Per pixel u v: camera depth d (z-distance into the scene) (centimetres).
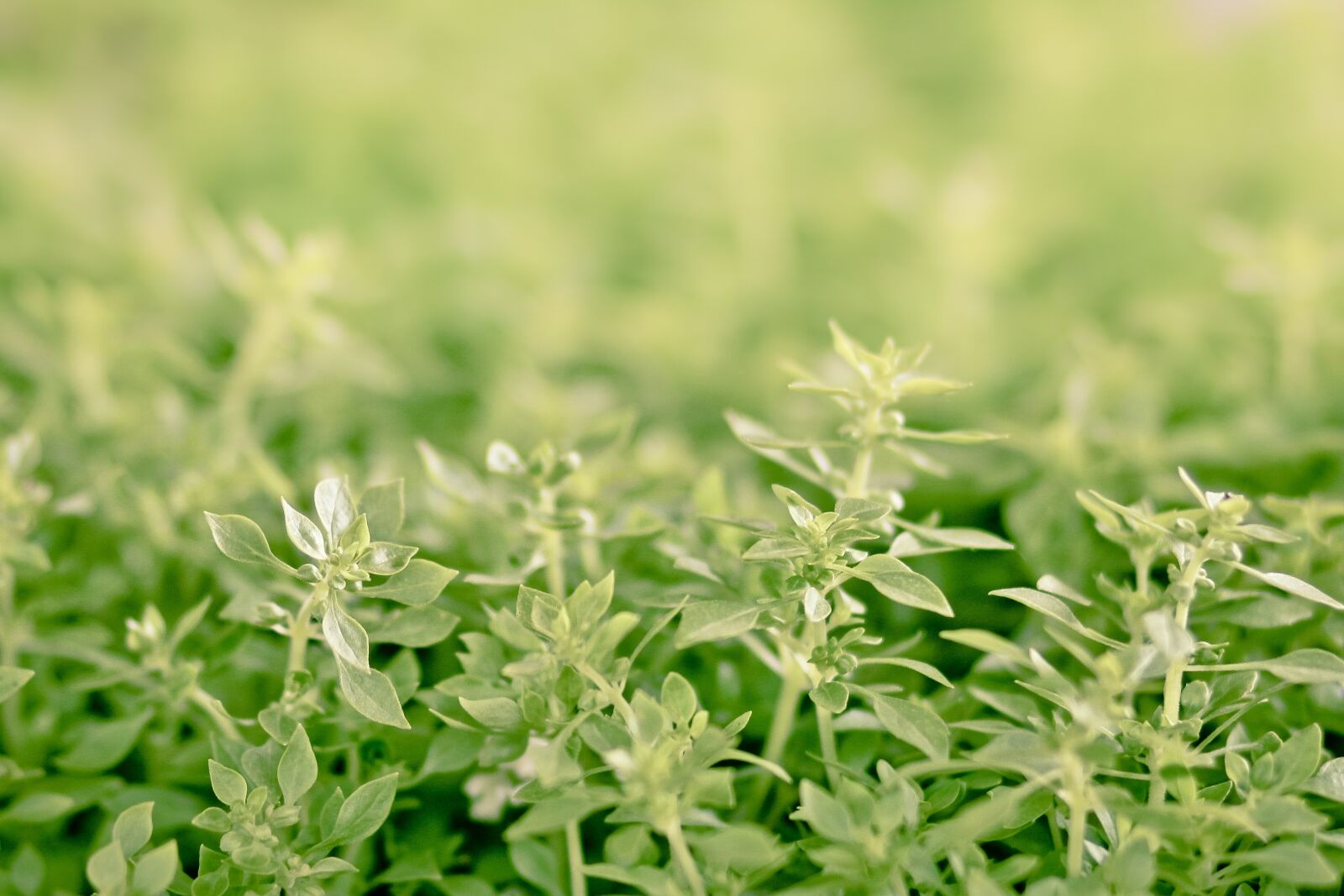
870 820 46
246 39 121
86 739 50
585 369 72
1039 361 69
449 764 48
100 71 120
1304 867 45
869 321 78
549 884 49
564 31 126
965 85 123
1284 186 94
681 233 94
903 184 87
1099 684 45
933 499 58
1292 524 52
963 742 51
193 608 52
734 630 47
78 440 58
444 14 127
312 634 49
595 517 53
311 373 61
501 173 102
